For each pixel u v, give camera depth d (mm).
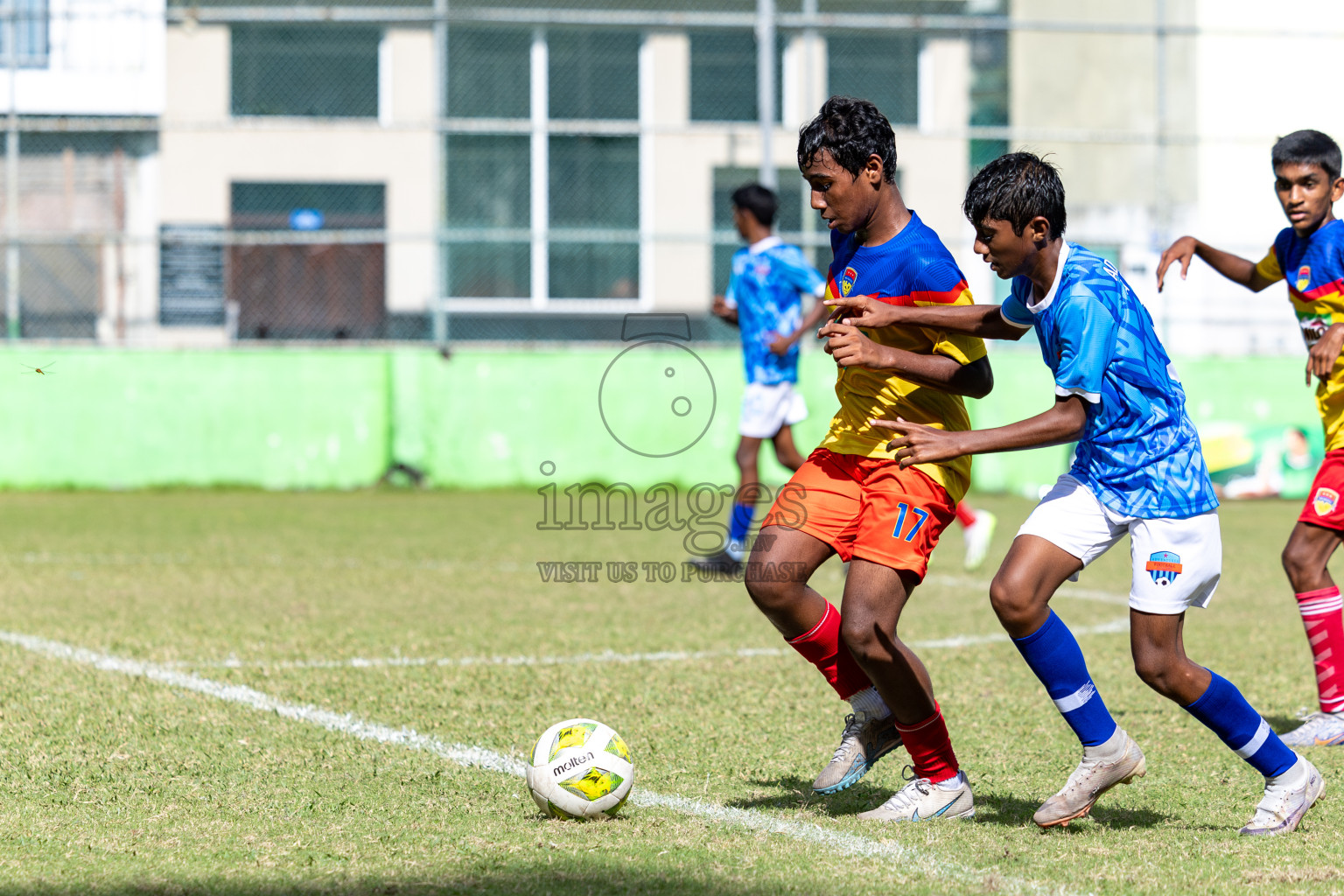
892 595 12117
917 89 60875
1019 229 11430
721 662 20547
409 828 11891
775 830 11930
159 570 30656
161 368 50062
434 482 50688
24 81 51812
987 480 51500
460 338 59125
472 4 60812
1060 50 61812
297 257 56250
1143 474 11570
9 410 49656
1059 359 11750
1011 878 10500
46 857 10961
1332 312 17234
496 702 17547
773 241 29500
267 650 21094
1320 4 61344
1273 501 51000
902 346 12953
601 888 10125
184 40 58656
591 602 26938
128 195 56031
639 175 60031
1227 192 61969
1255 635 23344
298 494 50188
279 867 10688
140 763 14156
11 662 19625
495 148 60531
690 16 50219
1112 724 11906
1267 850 11320
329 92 60219
